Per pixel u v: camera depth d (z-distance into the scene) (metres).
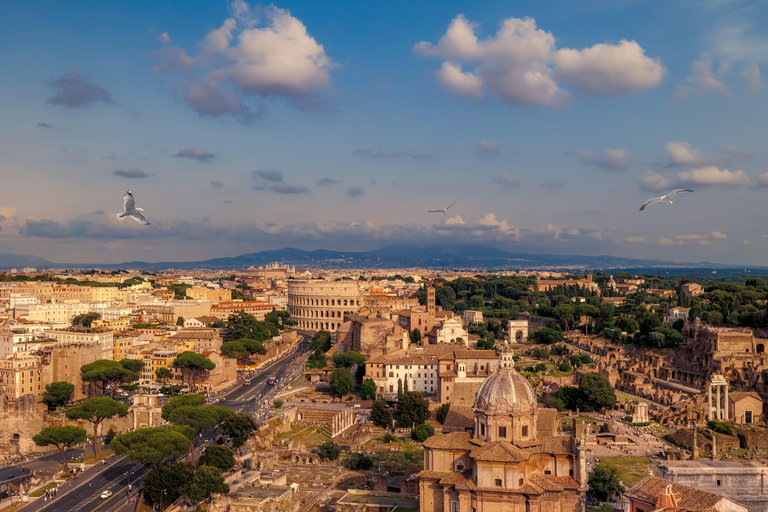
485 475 161.88
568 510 162.75
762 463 179.25
